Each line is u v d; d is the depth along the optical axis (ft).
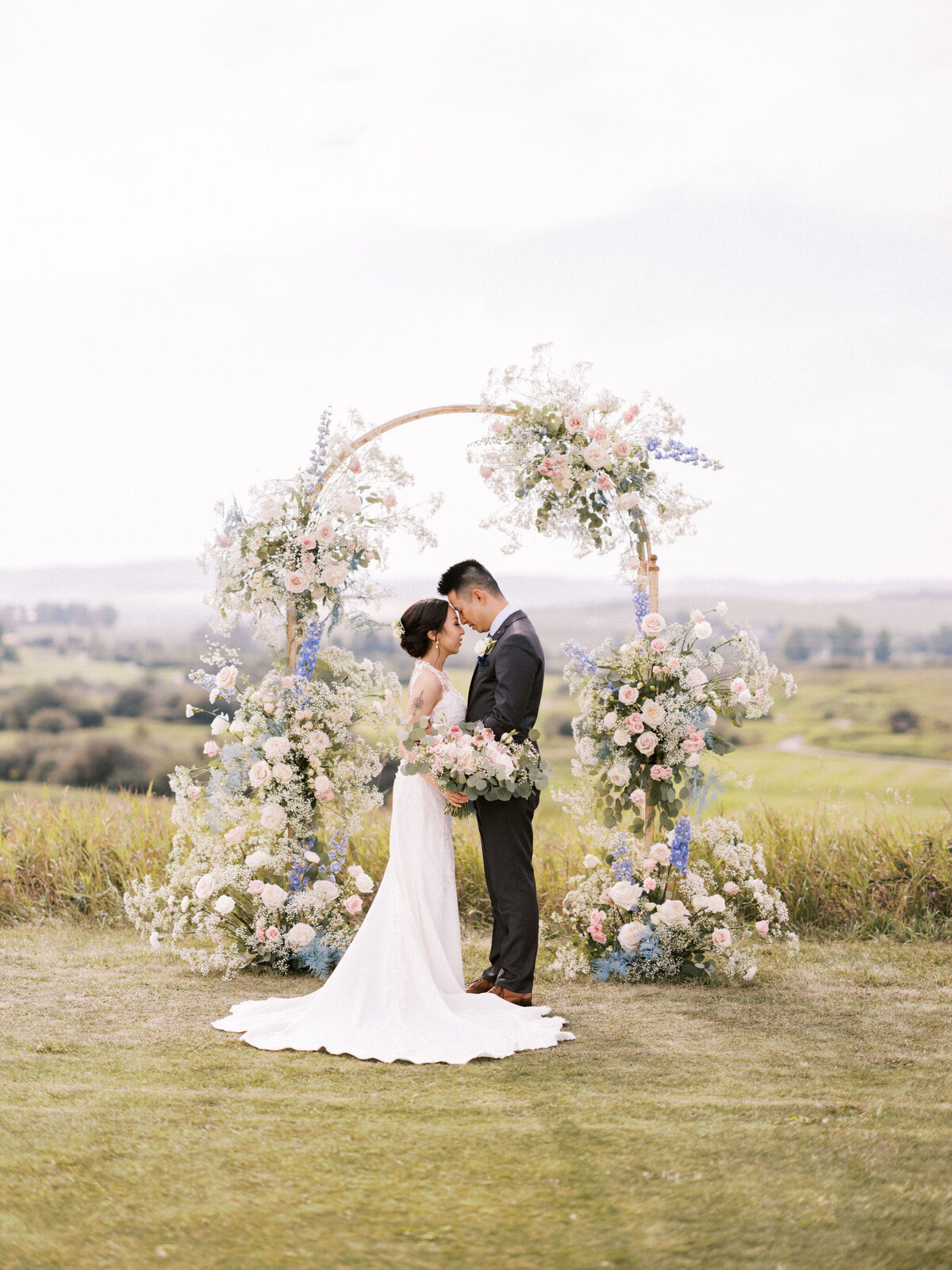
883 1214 7.41
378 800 15.76
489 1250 6.93
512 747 13.32
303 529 15.49
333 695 15.66
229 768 15.64
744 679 15.44
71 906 19.62
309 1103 9.97
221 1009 13.66
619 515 15.58
